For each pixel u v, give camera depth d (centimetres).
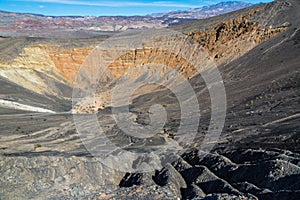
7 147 2841
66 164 1994
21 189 1780
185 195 1833
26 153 2472
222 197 1527
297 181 1605
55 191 1806
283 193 1502
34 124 3912
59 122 4053
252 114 3362
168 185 1864
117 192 1798
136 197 1689
